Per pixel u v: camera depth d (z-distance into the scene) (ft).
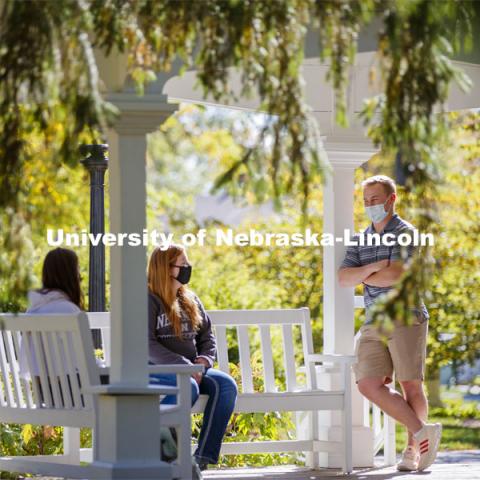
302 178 24.13
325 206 40.86
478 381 82.02
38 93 23.65
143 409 28.81
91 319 37.78
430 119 23.80
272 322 39.14
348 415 37.91
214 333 39.73
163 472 28.58
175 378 34.35
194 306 35.83
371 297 37.99
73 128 23.31
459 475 36.63
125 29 24.30
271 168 24.12
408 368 37.06
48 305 32.83
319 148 24.21
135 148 28.86
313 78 39.86
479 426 76.59
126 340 28.76
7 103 23.95
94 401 30.01
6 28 23.59
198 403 35.06
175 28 23.91
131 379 28.78
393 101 23.76
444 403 80.64
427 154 23.91
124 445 28.63
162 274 35.24
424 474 37.06
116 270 28.94
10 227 24.82
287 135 24.03
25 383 33.12
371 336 37.58
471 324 67.46
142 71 24.39
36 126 24.79
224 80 24.03
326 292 40.78
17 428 40.45
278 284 72.69
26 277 24.88
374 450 41.98
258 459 43.68
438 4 23.58
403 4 23.26
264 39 23.82
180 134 119.65
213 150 115.34
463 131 76.07
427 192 24.12
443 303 67.77
